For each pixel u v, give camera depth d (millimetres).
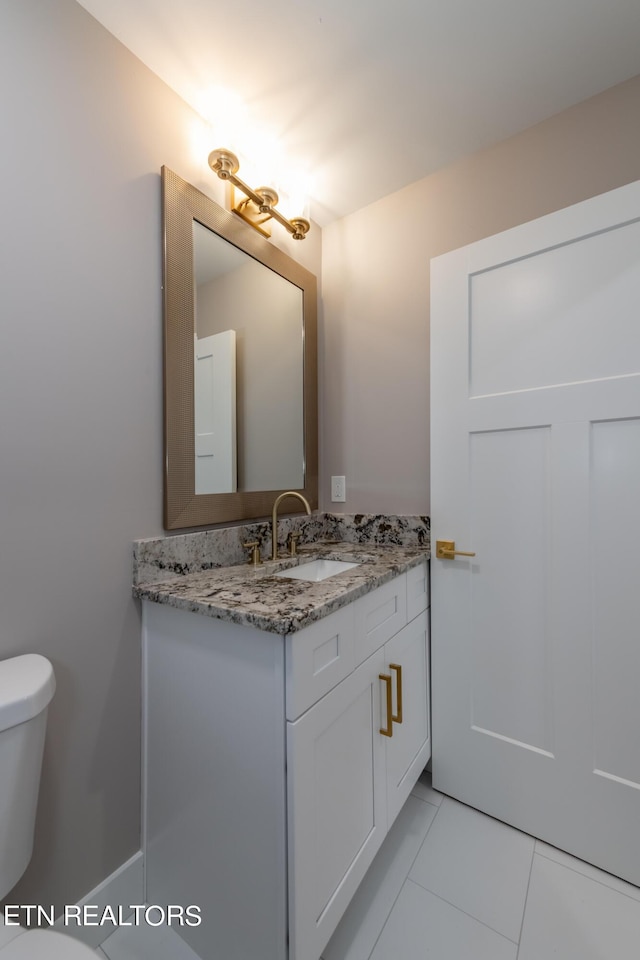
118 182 1033
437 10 1007
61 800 922
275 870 777
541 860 1150
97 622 987
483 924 980
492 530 1301
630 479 1079
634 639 1073
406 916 1001
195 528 1249
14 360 845
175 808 992
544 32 1064
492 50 1111
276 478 1582
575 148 1305
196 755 938
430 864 1140
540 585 1214
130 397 1061
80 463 956
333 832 877
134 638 1062
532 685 1229
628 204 1069
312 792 805
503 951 922
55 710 912
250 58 1104
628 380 1073
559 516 1178
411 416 1641
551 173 1344
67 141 930
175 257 1162
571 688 1160
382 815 1094
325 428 1859
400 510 1672
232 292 1382
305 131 1366
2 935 584
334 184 1628
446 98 1257
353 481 1790
